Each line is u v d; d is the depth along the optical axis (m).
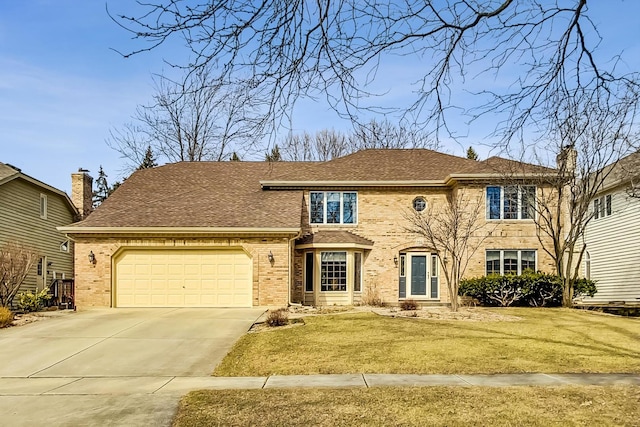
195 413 7.13
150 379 9.68
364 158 25.77
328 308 19.72
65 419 7.08
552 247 22.17
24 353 12.02
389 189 23.59
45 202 27.94
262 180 23.64
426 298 22.86
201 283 20.14
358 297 22.81
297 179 23.73
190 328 14.87
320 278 22.38
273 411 7.13
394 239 23.30
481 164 22.86
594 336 12.92
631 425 6.33
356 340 12.51
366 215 23.50
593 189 20.31
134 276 20.19
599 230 26.39
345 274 22.50
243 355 11.41
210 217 20.88
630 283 23.48
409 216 23.06
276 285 20.00
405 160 25.52
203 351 12.08
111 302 19.94
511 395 7.73
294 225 20.16
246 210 21.67
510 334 13.14
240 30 4.50
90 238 20.16
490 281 20.91
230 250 20.23
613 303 22.61
